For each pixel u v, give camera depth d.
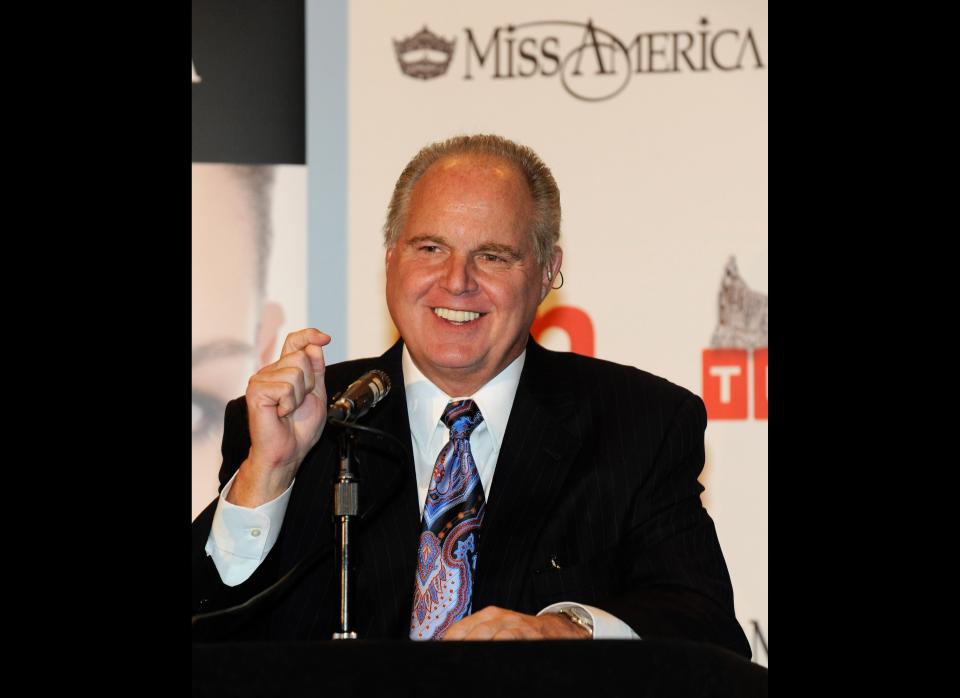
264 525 10.33
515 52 15.77
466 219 11.01
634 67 15.65
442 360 11.09
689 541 10.95
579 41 15.71
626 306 15.56
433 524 10.88
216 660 6.02
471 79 15.79
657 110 15.60
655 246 15.58
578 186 15.65
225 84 15.83
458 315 11.14
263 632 10.59
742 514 15.43
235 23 15.86
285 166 15.86
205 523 10.48
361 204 15.81
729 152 15.62
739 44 15.62
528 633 8.66
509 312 11.12
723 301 15.52
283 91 15.91
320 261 15.80
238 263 15.73
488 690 5.96
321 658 6.00
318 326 15.80
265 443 10.23
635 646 6.05
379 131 15.82
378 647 6.04
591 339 15.58
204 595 10.20
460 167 11.23
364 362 12.20
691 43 15.62
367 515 10.32
